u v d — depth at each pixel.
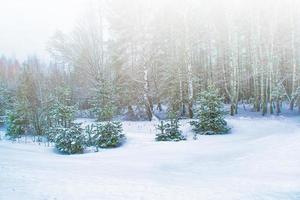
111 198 6.85
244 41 39.41
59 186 7.75
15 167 10.34
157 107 35.91
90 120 29.66
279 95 33.25
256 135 20.95
